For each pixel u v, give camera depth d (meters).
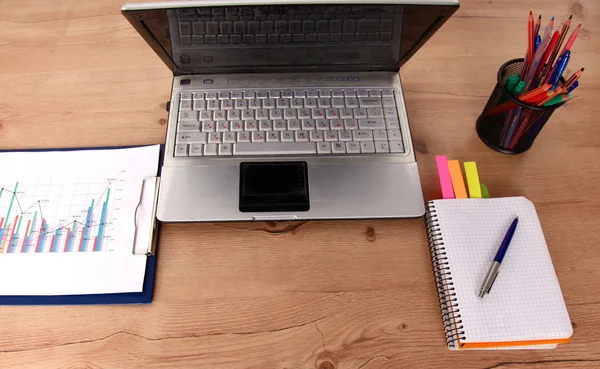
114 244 0.54
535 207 0.59
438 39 0.74
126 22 0.75
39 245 0.54
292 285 0.53
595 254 0.56
